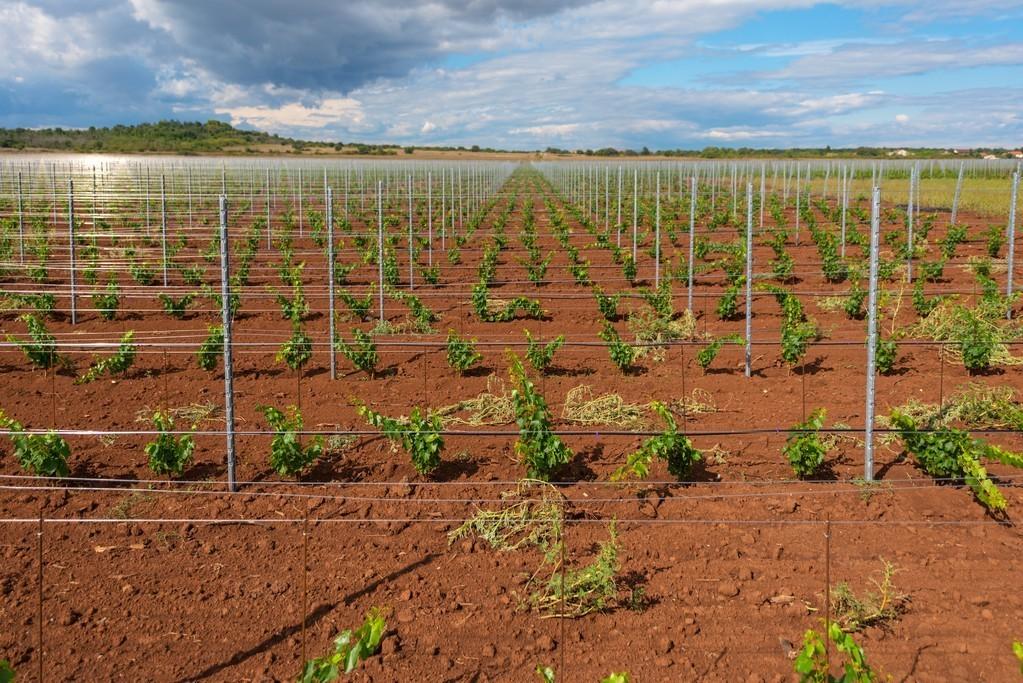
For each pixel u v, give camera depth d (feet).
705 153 391.04
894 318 42.37
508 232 86.58
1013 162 172.24
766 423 27.45
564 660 15.28
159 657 15.42
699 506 21.25
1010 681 14.62
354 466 24.08
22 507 21.47
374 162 266.16
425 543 19.53
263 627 16.31
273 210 104.58
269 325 44.32
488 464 24.31
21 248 57.77
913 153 340.18
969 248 70.18
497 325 44.24
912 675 14.78
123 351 33.06
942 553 18.85
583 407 28.84
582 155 469.16
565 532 19.86
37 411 29.48
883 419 27.58
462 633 16.12
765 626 16.22
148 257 64.90
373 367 34.17
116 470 23.95
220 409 29.68
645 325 41.04
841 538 19.52
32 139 342.23
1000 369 33.78
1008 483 22.67
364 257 63.67
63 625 16.37
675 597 17.22
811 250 71.87
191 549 19.26
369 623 12.27
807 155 366.63
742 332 41.32
